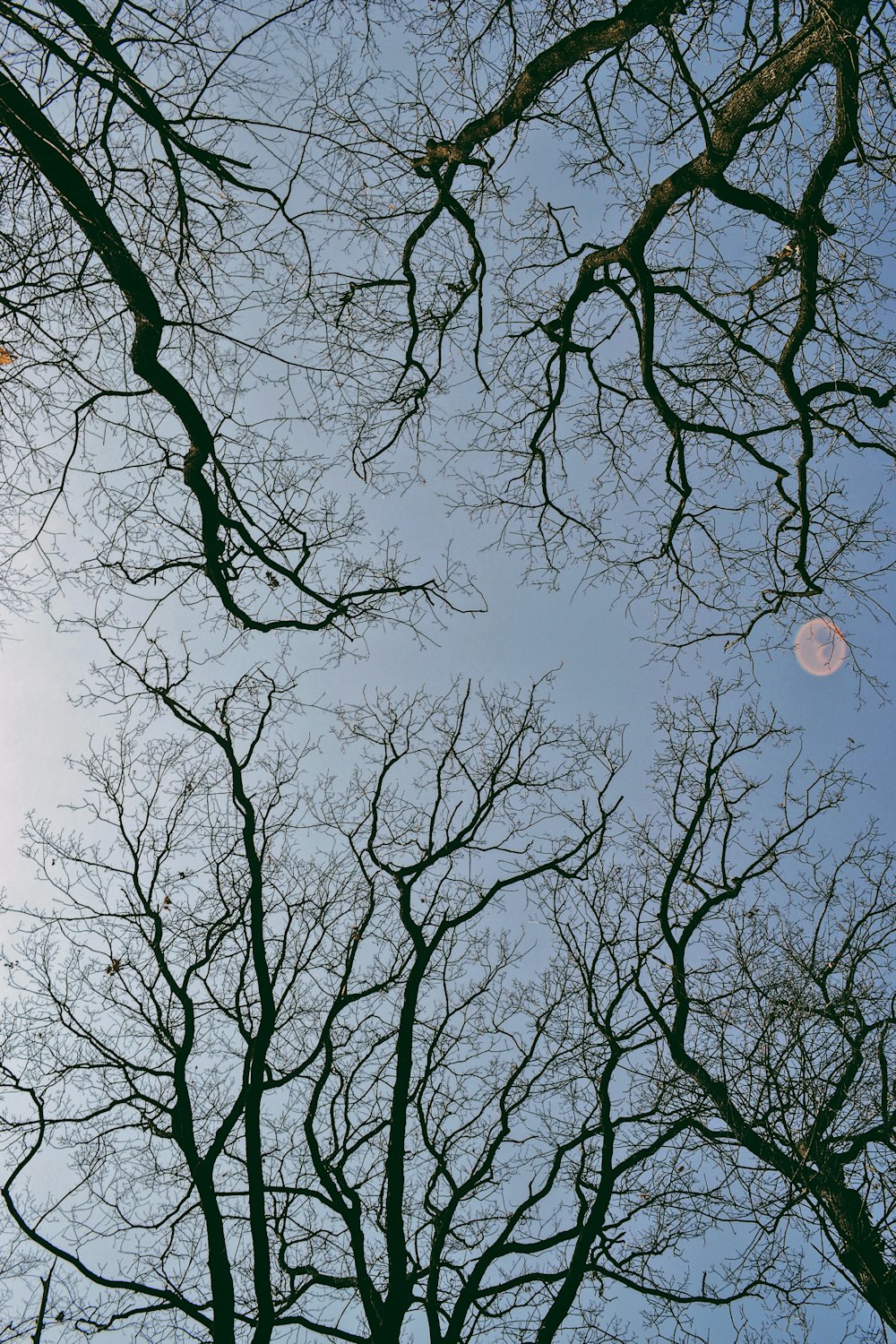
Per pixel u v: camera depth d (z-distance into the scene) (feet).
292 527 26.73
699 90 22.54
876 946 32.86
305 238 22.02
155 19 17.92
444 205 26.43
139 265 20.88
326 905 34.78
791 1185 27.20
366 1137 30.45
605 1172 29.86
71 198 18.11
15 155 17.48
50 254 18.10
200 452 23.91
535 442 32.91
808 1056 27.81
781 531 32.81
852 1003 30.37
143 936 31.42
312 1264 32.22
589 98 25.05
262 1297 24.82
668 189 26.32
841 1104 28.12
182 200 20.36
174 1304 25.07
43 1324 25.44
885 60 19.61
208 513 25.20
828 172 23.93
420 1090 31.76
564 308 31.42
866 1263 26.27
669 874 35.88
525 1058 33.22
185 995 29.48
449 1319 27.58
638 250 28.14
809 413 29.76
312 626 28.35
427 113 25.39
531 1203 29.19
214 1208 25.73
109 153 19.74
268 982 28.78
